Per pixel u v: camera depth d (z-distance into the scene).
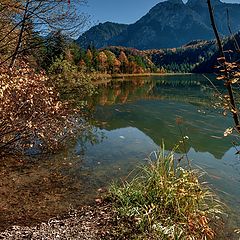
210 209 7.25
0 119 9.25
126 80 83.31
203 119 23.11
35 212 7.87
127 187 8.30
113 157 13.06
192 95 39.88
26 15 12.02
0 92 8.48
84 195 9.02
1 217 7.46
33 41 13.20
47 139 11.73
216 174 11.53
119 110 27.84
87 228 6.89
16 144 10.73
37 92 10.35
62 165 11.43
